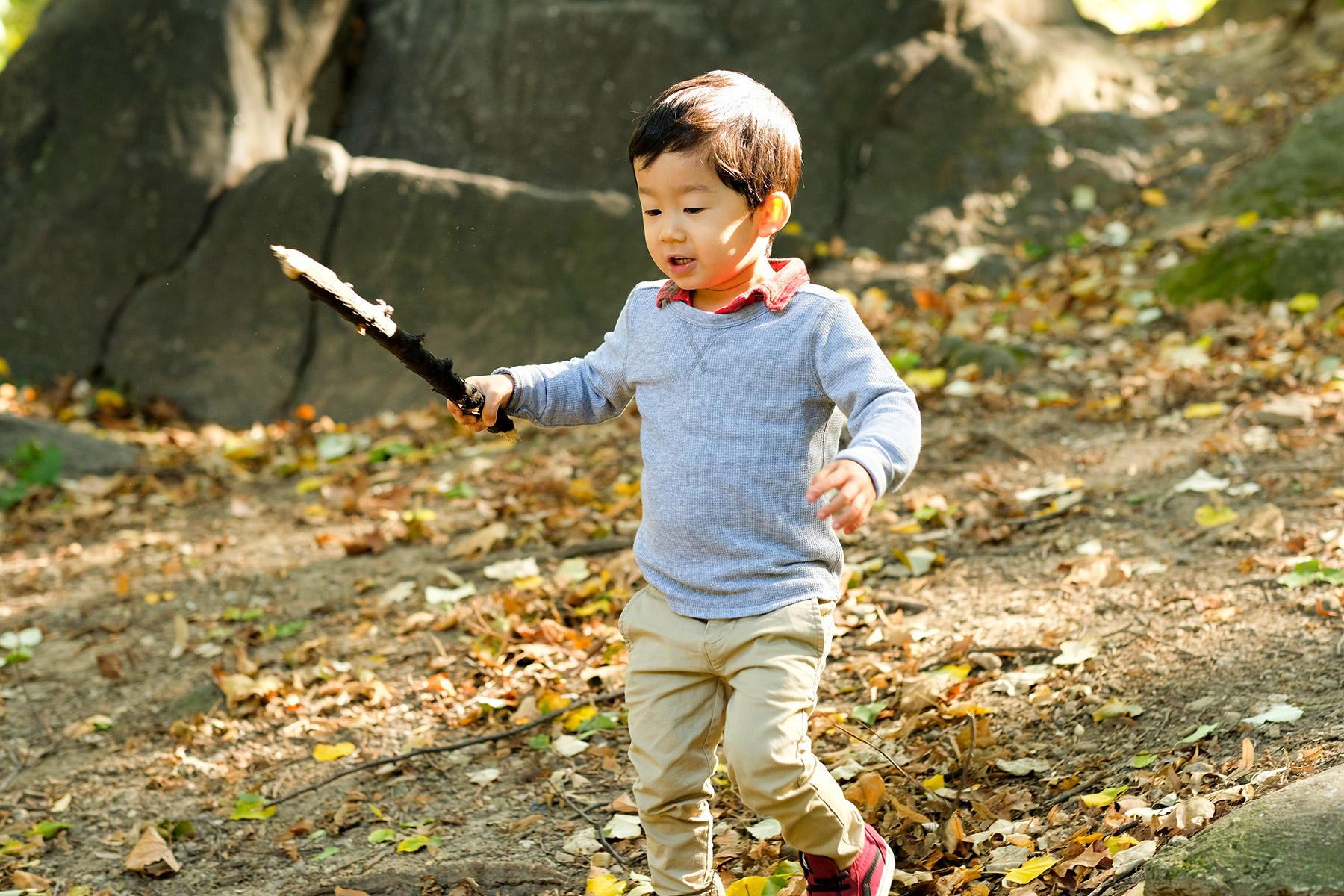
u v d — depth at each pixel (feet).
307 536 19.53
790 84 29.58
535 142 30.19
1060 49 30.89
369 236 28.27
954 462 18.33
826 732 11.74
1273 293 21.83
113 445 25.05
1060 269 25.98
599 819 11.11
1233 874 7.31
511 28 30.76
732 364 8.05
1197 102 30.40
